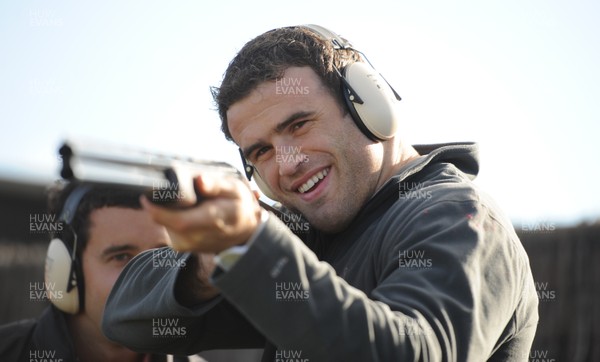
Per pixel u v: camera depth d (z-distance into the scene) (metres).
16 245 19.14
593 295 12.22
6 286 18.48
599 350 11.97
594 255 12.34
